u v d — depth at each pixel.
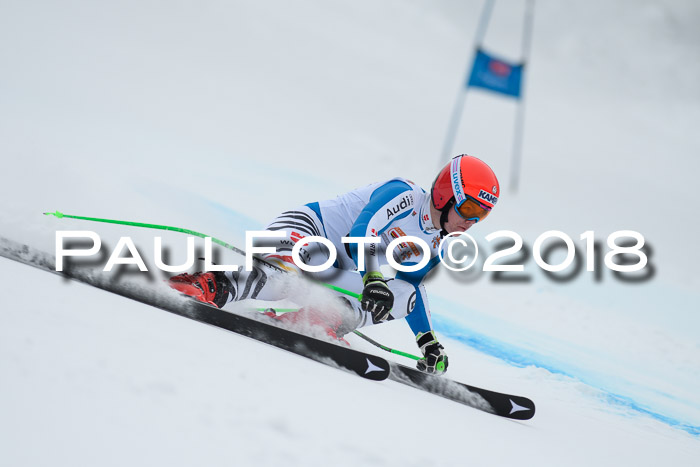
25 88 39.62
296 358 11.18
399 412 9.86
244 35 90.50
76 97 41.69
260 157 44.25
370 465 7.47
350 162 52.56
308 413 8.38
